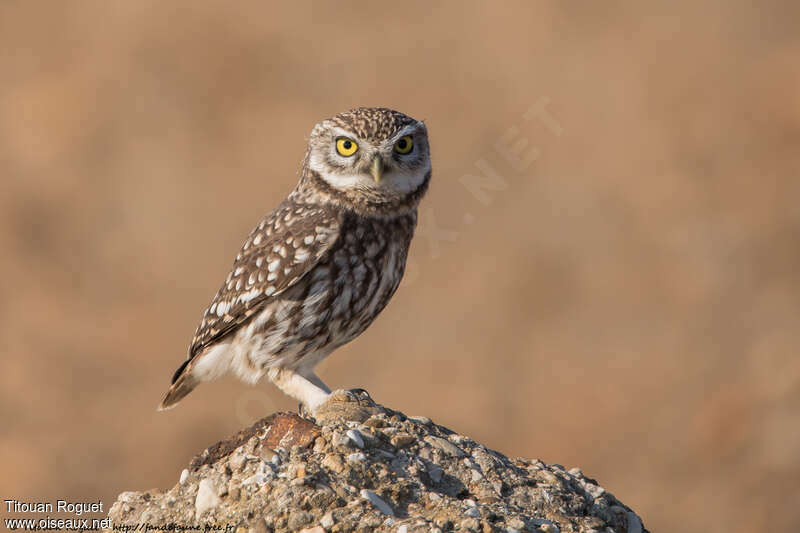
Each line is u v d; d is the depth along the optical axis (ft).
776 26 80.23
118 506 17.29
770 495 46.73
